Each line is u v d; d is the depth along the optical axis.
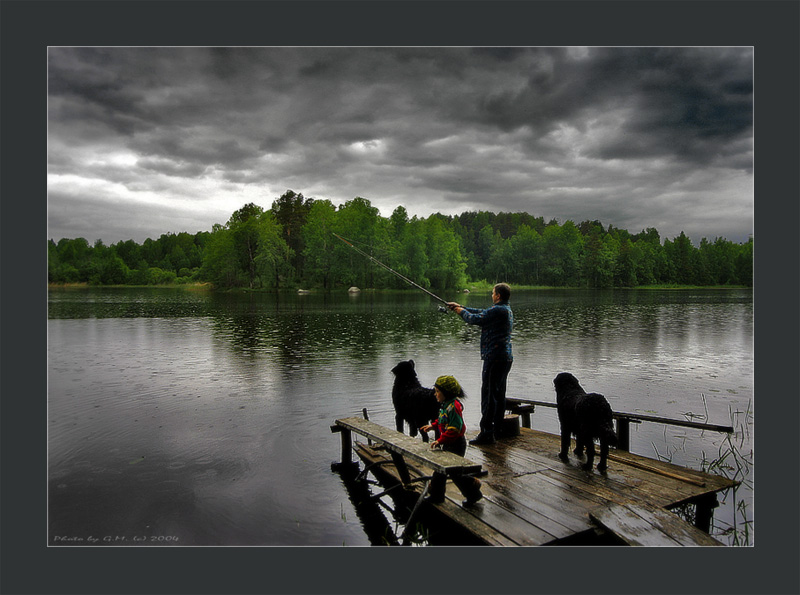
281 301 38.31
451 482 4.95
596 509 4.15
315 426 7.07
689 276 87.00
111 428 6.90
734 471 5.51
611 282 86.56
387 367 11.24
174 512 4.56
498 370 6.00
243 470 5.55
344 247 63.53
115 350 13.63
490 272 98.50
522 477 4.98
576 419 5.15
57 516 4.41
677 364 11.68
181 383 9.66
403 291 63.34
